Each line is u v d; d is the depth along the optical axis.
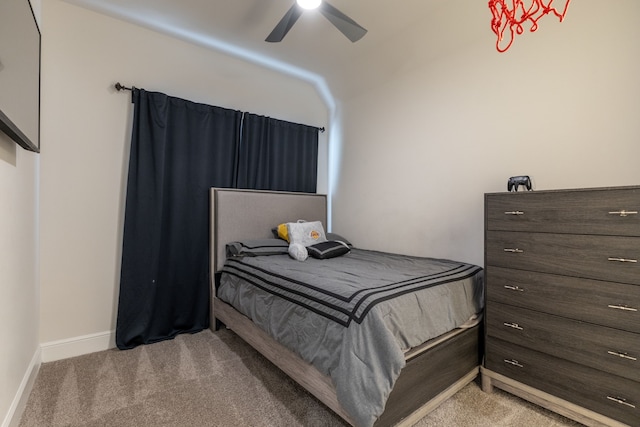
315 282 1.69
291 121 3.55
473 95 2.37
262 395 1.76
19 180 1.61
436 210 2.63
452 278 1.85
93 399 1.71
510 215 1.71
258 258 2.52
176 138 2.68
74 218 2.28
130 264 2.40
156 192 2.51
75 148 2.29
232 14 2.42
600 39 1.76
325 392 1.41
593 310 1.42
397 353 1.24
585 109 1.82
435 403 1.54
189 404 1.67
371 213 3.26
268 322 1.83
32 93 1.58
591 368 1.43
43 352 2.13
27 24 1.47
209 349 2.36
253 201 3.02
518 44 2.11
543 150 2.00
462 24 2.33
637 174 1.64
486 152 2.29
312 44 2.86
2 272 1.32
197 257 2.79
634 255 1.31
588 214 1.43
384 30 2.61
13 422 1.44
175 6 2.33
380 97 3.16
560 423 1.52
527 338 1.64
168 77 2.72
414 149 2.82
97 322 2.36
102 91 2.40
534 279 1.62
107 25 2.43
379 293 1.46
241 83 3.16
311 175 3.64
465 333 1.79
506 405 1.67
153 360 2.17
